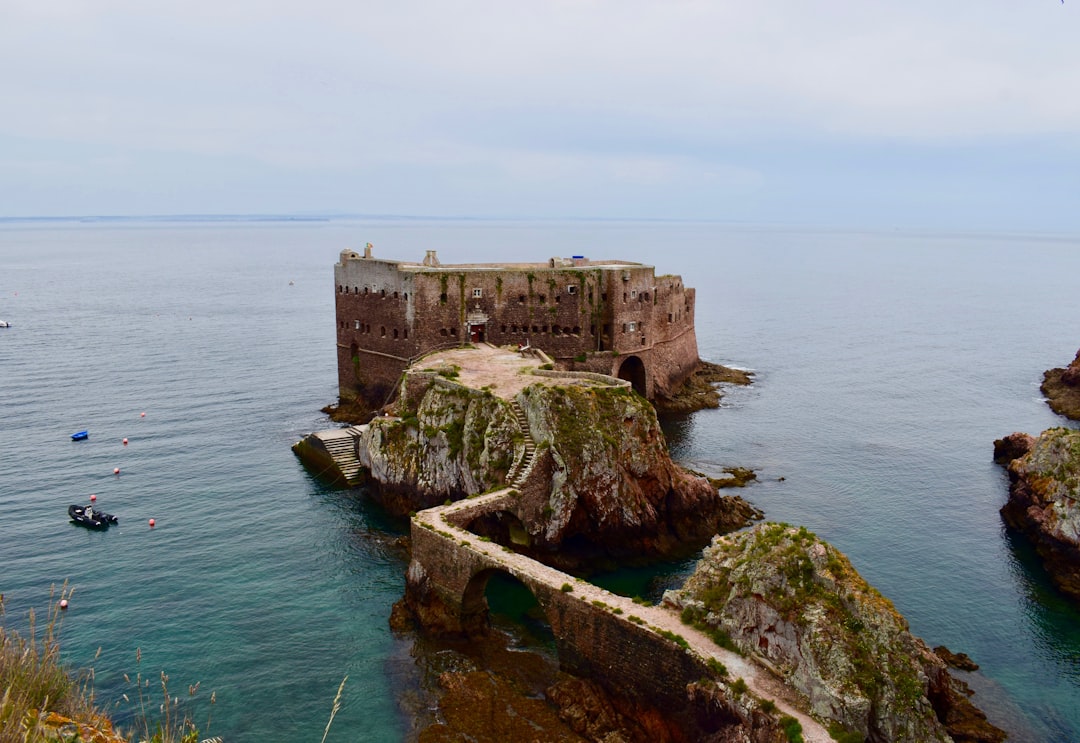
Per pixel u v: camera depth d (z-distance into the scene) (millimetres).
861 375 146125
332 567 65875
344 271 114750
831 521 75625
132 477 85562
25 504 77438
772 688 40094
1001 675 51531
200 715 46438
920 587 63031
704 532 72688
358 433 90500
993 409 120688
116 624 56125
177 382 129625
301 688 49344
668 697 43656
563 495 66938
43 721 23078
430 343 102625
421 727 45719
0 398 117000
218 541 70312
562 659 49688
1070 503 66938
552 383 74500
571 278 105688
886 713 38062
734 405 121188
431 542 56812
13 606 58094
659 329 119375
